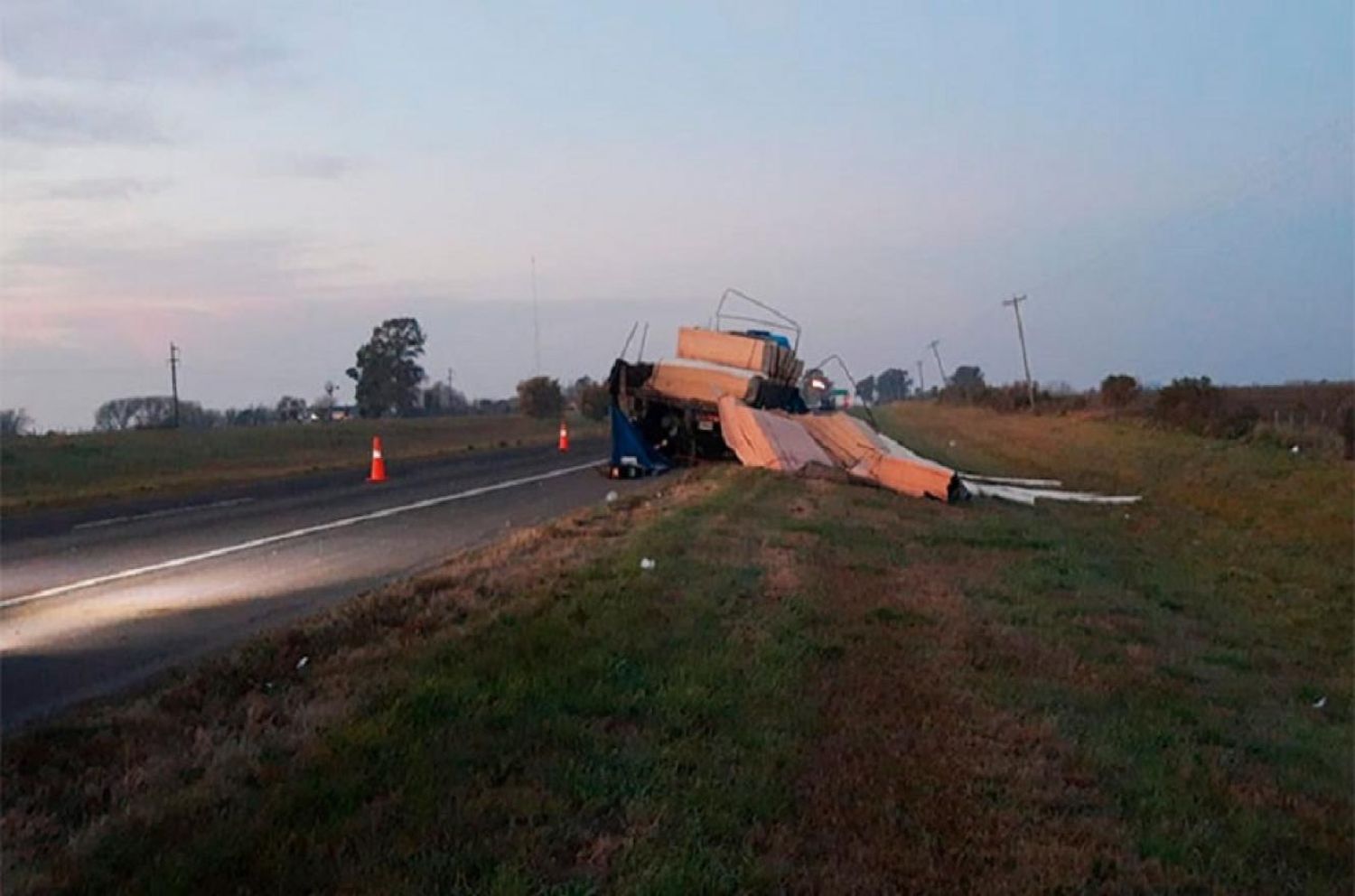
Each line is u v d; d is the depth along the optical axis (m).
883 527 19.80
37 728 7.61
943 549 18.08
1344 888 6.83
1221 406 48.50
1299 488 31.52
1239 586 19.39
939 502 24.94
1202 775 8.38
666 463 30.12
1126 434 47.19
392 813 6.23
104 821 6.00
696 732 7.93
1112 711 9.83
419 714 7.67
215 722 7.68
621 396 30.06
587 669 8.97
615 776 6.99
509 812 6.37
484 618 10.62
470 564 13.93
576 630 10.19
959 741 8.38
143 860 5.61
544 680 8.55
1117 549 21.55
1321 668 13.70
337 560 15.46
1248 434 41.62
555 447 47.38
